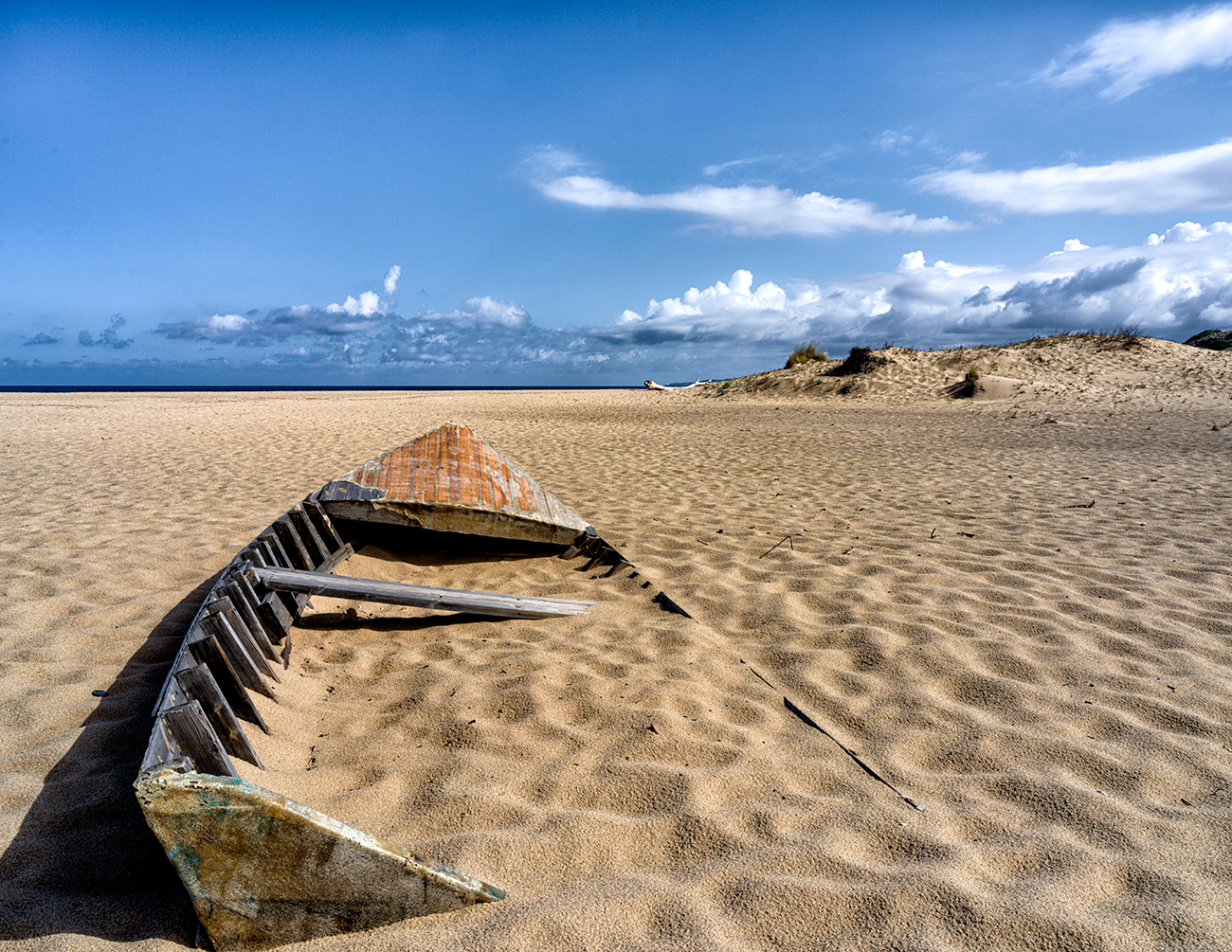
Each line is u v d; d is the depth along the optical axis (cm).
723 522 612
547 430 1475
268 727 270
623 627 383
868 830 212
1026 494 706
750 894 185
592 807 226
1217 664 318
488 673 327
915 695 298
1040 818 217
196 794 164
